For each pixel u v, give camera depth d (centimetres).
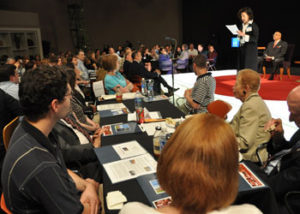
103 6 1372
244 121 200
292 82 704
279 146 198
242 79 206
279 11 1009
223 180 61
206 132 64
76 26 1229
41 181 96
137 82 510
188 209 63
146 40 1479
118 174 146
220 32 1267
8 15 882
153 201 122
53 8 1226
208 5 1302
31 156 98
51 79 105
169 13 1477
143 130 212
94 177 193
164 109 273
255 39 446
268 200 130
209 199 61
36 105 104
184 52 1023
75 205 102
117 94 319
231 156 63
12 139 105
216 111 205
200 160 61
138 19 1441
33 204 100
